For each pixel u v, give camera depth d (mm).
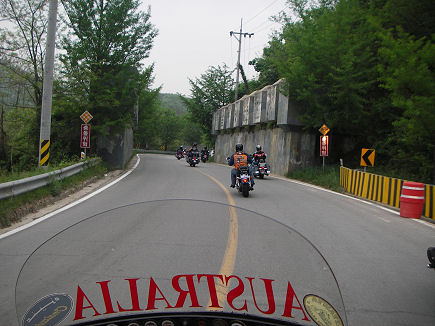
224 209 2029
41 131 13258
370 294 4188
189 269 1571
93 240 1643
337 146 24453
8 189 8602
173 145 96688
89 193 12094
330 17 18953
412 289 4410
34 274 1499
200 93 51469
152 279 1531
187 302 1531
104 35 20375
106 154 22891
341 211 10195
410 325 3416
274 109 25828
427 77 11578
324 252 5926
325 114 19688
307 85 20109
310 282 1588
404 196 9891
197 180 16688
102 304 1472
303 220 8500
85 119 17734
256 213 1999
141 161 34906
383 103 17891
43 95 13273
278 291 1544
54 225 7227
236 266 1597
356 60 17609
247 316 1532
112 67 20703
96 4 20531
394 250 6285
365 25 17969
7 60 20484
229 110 40562
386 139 18984
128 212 1946
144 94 25719
